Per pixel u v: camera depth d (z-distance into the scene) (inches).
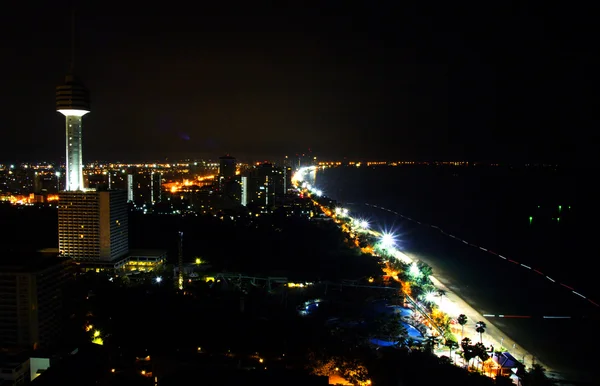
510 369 6195.9
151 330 7037.4
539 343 7470.5
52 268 7111.2
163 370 5905.5
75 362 5915.4
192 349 6496.1
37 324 6752.0
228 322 7372.1
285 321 7544.3
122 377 5772.6
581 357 6998.0
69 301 7628.0
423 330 7391.7
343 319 7844.5
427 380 5526.6
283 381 5187.0
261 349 6451.8
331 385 5516.7
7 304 6752.0
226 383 5113.2
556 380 6284.5
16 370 5890.8
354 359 6072.8
